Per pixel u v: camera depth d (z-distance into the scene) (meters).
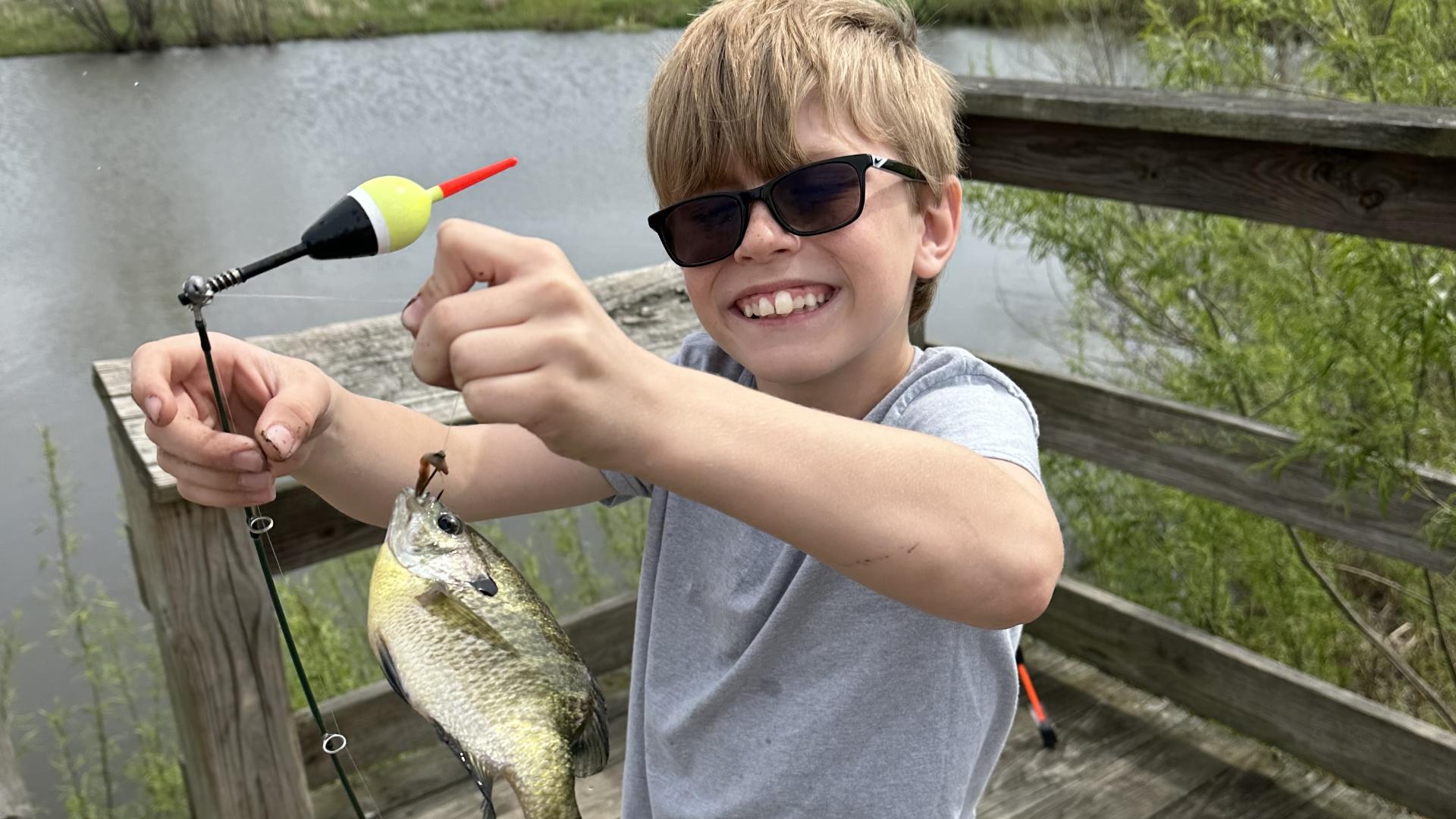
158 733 3.75
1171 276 3.76
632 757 1.66
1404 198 2.19
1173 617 4.08
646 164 1.49
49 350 4.79
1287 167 2.37
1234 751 2.90
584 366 0.86
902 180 1.32
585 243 5.17
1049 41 5.55
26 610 4.03
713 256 1.29
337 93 6.09
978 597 1.06
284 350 2.41
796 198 1.26
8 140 5.52
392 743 2.75
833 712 1.36
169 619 2.30
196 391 1.32
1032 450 1.25
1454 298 2.64
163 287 4.96
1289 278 3.36
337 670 3.66
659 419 0.91
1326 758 2.63
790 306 1.30
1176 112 2.46
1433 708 3.84
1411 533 2.41
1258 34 3.90
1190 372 3.98
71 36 5.53
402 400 2.37
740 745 1.43
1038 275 5.89
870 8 1.42
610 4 6.67
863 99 1.31
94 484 4.48
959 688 1.34
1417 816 2.64
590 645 3.10
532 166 5.74
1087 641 3.13
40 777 3.71
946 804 1.36
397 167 5.54
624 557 4.40
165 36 5.77
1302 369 3.37
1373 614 4.24
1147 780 2.81
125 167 5.41
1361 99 3.43
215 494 1.23
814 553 1.01
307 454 1.37
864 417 1.43
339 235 0.94
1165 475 2.80
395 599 0.96
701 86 1.33
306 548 2.37
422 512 0.99
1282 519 2.61
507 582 1.00
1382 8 3.57
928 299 1.58
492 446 1.55
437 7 6.67
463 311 0.85
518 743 0.93
